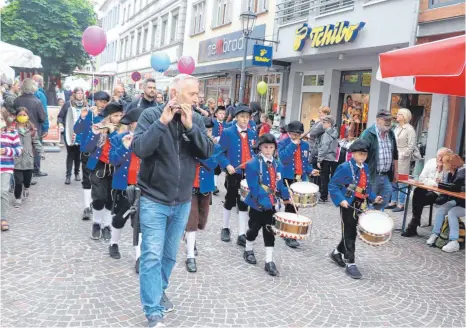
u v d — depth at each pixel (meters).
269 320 4.06
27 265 4.85
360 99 12.98
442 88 6.56
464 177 6.73
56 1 24.77
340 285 5.09
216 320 3.97
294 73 15.59
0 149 5.94
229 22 19.38
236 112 6.36
